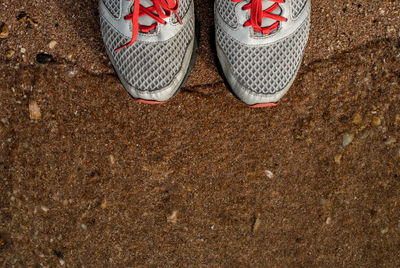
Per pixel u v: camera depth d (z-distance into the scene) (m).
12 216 0.98
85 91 0.96
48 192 0.98
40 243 0.99
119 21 0.89
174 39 0.90
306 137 0.97
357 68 0.96
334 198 0.98
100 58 0.95
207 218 0.98
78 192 0.97
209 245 0.98
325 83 0.96
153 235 0.98
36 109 0.96
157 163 0.97
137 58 0.90
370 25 0.95
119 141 0.96
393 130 0.97
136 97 0.92
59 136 0.97
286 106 0.96
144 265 0.98
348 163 0.98
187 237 0.98
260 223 0.98
